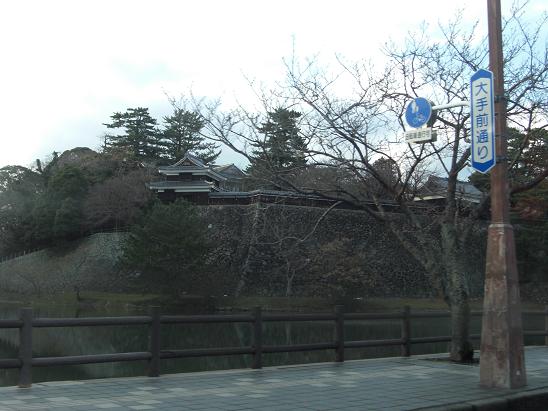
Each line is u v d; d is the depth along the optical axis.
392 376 8.89
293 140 11.39
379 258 52.25
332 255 48.34
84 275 56.66
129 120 78.94
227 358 18.92
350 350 20.12
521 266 50.44
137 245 48.28
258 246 51.72
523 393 7.64
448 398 7.17
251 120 11.37
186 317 8.93
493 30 8.59
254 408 6.39
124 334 27.83
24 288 60.91
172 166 59.44
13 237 68.56
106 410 6.08
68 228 61.28
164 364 17.30
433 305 47.38
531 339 21.58
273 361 17.61
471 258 50.75
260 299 48.50
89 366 18.39
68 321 7.80
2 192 72.94
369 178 12.35
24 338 7.43
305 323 32.50
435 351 19.41
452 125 11.14
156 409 6.21
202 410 6.23
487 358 8.20
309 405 6.61
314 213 42.56
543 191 22.95
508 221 8.48
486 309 8.37
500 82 8.52
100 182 64.06
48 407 6.16
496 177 8.51
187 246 47.47
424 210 13.49
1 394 6.91
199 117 11.45
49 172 75.44
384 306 46.91
